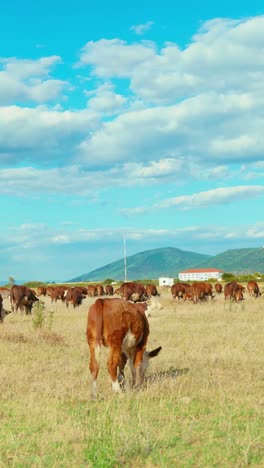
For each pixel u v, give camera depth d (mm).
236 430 7660
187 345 16734
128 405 9062
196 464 6414
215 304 39375
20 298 31797
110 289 63500
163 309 34375
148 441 6883
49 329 18812
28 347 16172
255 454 6637
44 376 11906
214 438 7359
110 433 7230
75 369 12703
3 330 18125
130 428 7457
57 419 8281
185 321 25562
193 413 8633
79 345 17234
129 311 10414
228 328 21656
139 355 10875
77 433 7430
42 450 6863
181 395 10039
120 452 6598
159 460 6516
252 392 10234
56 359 14453
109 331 10148
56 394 10055
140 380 10828
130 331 10383
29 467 6242
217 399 9594
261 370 12570
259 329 21453
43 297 62781
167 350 15688
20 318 28516
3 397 9938
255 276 113000
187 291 45094
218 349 15719
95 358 10062
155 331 20812
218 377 11641
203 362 13586
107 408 8562
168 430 7512
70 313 33344
